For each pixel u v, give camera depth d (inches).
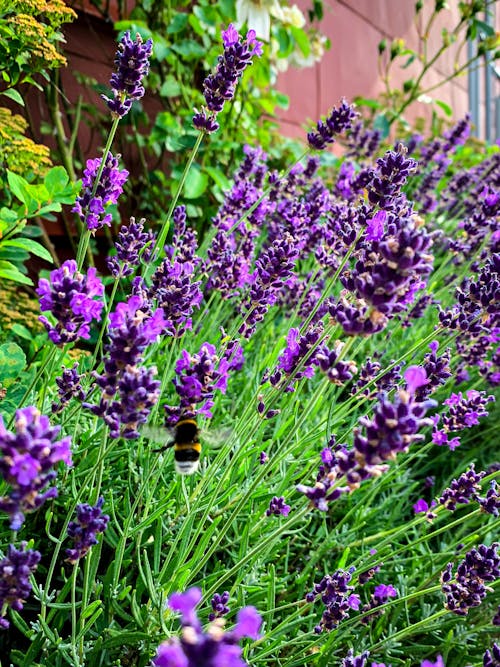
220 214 13.8
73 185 10.6
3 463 4.7
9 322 13.0
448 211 23.4
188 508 9.0
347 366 7.1
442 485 14.5
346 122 11.6
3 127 11.7
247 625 3.5
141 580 8.8
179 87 19.7
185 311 9.0
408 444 5.4
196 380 7.5
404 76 43.6
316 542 11.2
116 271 9.9
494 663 7.0
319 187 15.9
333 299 14.0
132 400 5.9
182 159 21.3
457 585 8.3
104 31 19.7
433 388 10.0
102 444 7.0
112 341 5.9
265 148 23.2
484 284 10.2
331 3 32.9
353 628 10.3
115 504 9.5
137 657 8.2
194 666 3.4
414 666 10.5
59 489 9.2
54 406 8.3
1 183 12.7
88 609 7.3
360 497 12.7
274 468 11.3
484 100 65.9
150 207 20.4
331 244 12.7
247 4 18.7
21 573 5.4
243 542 9.2
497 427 14.8
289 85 29.9
